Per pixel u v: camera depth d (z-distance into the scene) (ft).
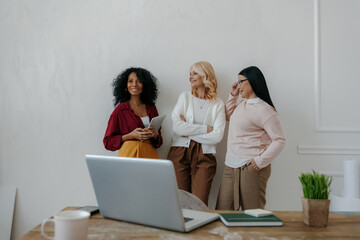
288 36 9.59
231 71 9.51
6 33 9.43
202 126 8.45
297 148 9.48
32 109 9.42
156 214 3.61
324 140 9.52
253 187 7.72
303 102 9.54
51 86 9.45
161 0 9.57
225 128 9.39
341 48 9.61
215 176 9.38
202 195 8.46
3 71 9.40
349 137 9.53
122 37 9.52
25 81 9.43
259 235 3.45
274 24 9.59
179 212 3.44
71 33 9.50
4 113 9.38
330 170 9.48
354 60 9.61
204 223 3.84
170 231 3.59
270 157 7.54
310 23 9.61
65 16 9.52
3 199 9.16
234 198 7.88
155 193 3.53
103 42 9.52
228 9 9.58
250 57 9.53
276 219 3.82
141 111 8.95
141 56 9.51
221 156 9.41
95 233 3.50
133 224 3.84
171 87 9.48
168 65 9.50
